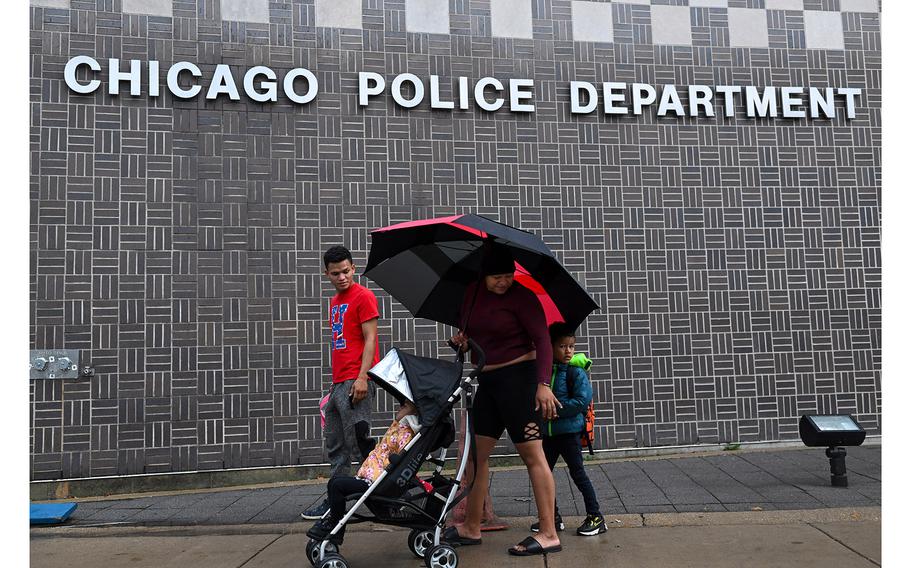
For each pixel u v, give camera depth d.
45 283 6.38
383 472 3.84
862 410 7.52
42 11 6.60
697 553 4.10
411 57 7.27
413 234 4.41
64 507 5.44
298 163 6.96
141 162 6.67
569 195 7.38
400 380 3.96
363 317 4.69
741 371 7.40
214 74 6.84
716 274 7.50
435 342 6.99
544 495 4.18
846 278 7.66
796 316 7.55
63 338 6.36
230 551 4.42
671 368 7.31
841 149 7.84
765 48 7.86
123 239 6.57
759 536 4.41
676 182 7.55
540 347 4.12
